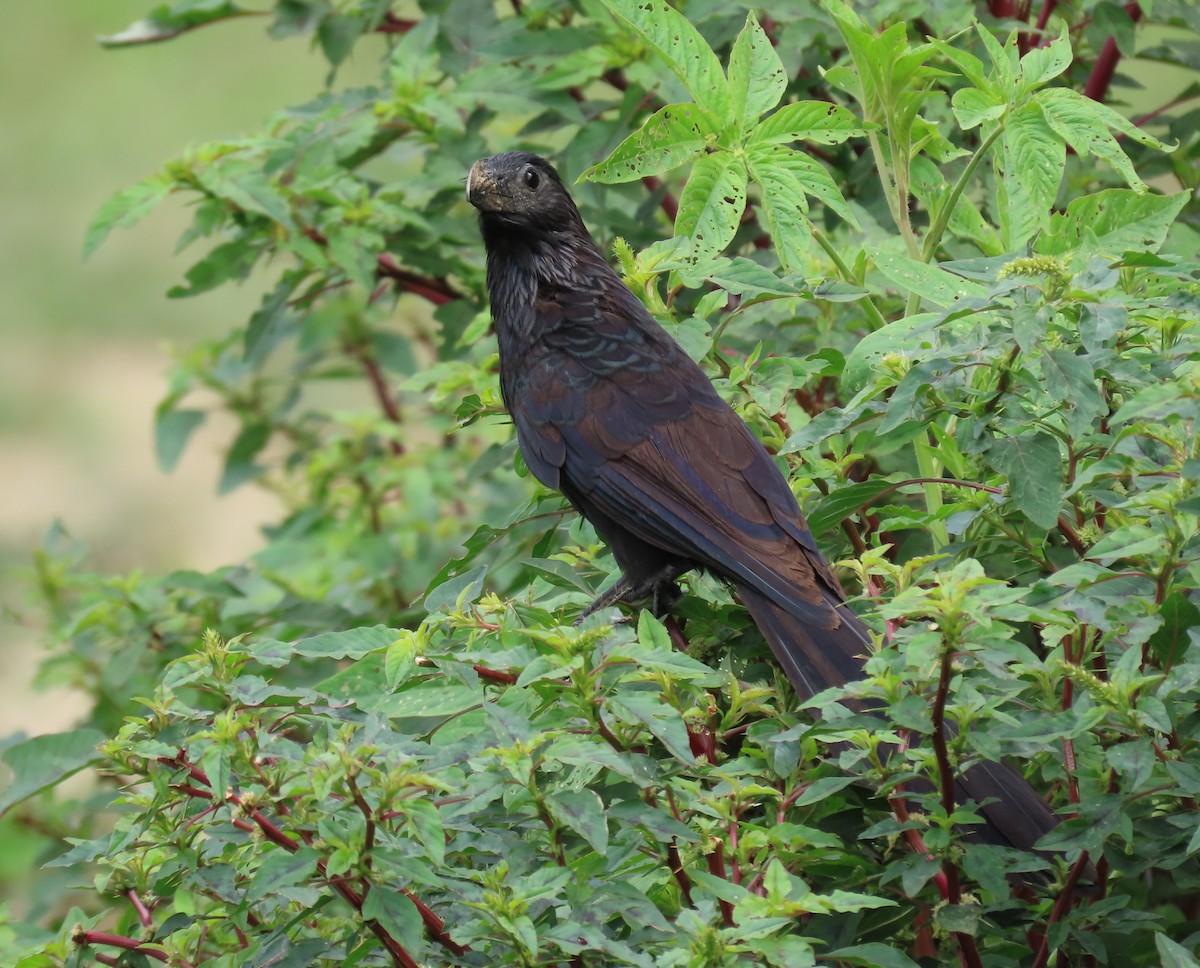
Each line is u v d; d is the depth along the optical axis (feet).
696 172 25.71
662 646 19.83
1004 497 23.04
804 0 32.94
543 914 18.63
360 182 39.91
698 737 22.02
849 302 26.99
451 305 38.88
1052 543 25.77
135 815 20.38
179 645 36.27
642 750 20.36
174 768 19.79
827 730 19.39
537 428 30.04
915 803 21.57
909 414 21.74
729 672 22.77
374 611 38.65
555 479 29.66
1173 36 49.98
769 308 30.91
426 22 36.42
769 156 25.93
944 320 21.56
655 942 18.56
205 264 36.78
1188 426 20.22
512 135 42.80
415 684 21.79
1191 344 21.27
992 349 21.81
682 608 28.60
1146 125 36.04
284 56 113.91
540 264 31.78
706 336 26.30
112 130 106.11
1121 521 22.91
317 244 36.86
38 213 97.60
